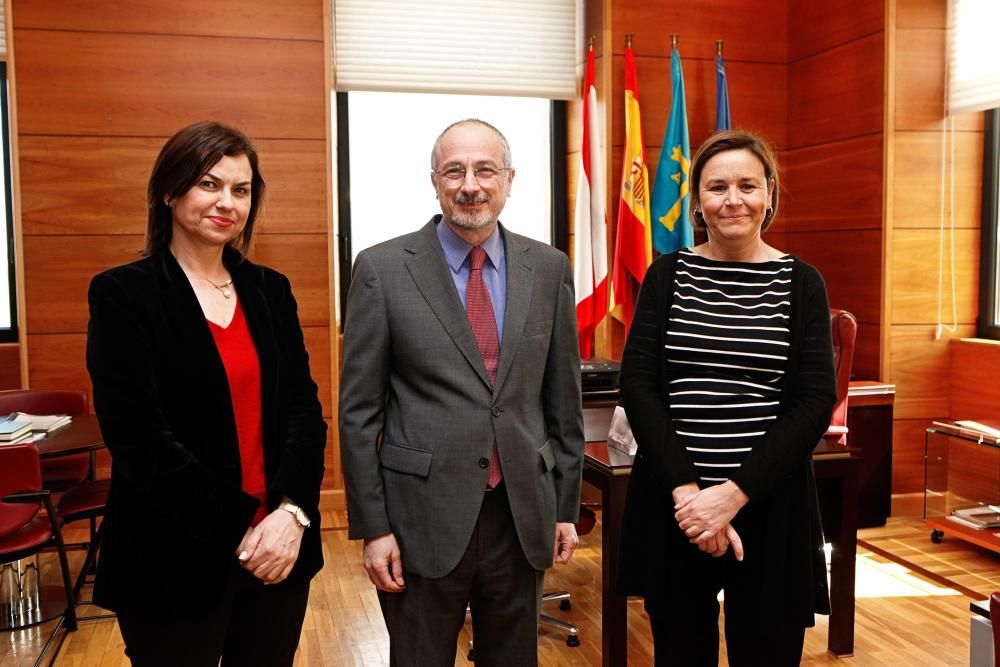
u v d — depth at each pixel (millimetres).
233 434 1785
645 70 5402
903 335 4934
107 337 1688
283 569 1794
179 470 1687
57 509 3635
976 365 4820
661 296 2213
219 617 1784
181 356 1736
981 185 4969
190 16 4758
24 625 3523
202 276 1853
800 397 2098
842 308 5219
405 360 2027
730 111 5562
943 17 4859
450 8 5359
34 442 3395
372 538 2014
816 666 3148
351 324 2053
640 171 5211
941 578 4035
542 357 2092
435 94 5461
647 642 3357
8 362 4852
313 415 1956
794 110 5578
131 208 4754
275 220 4910
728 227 2148
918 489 5043
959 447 4559
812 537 2156
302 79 4906
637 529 2199
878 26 4863
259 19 4840
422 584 2004
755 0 5551
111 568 1730
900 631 3467
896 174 4855
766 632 2109
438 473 1984
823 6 5281
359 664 3215
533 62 5492
